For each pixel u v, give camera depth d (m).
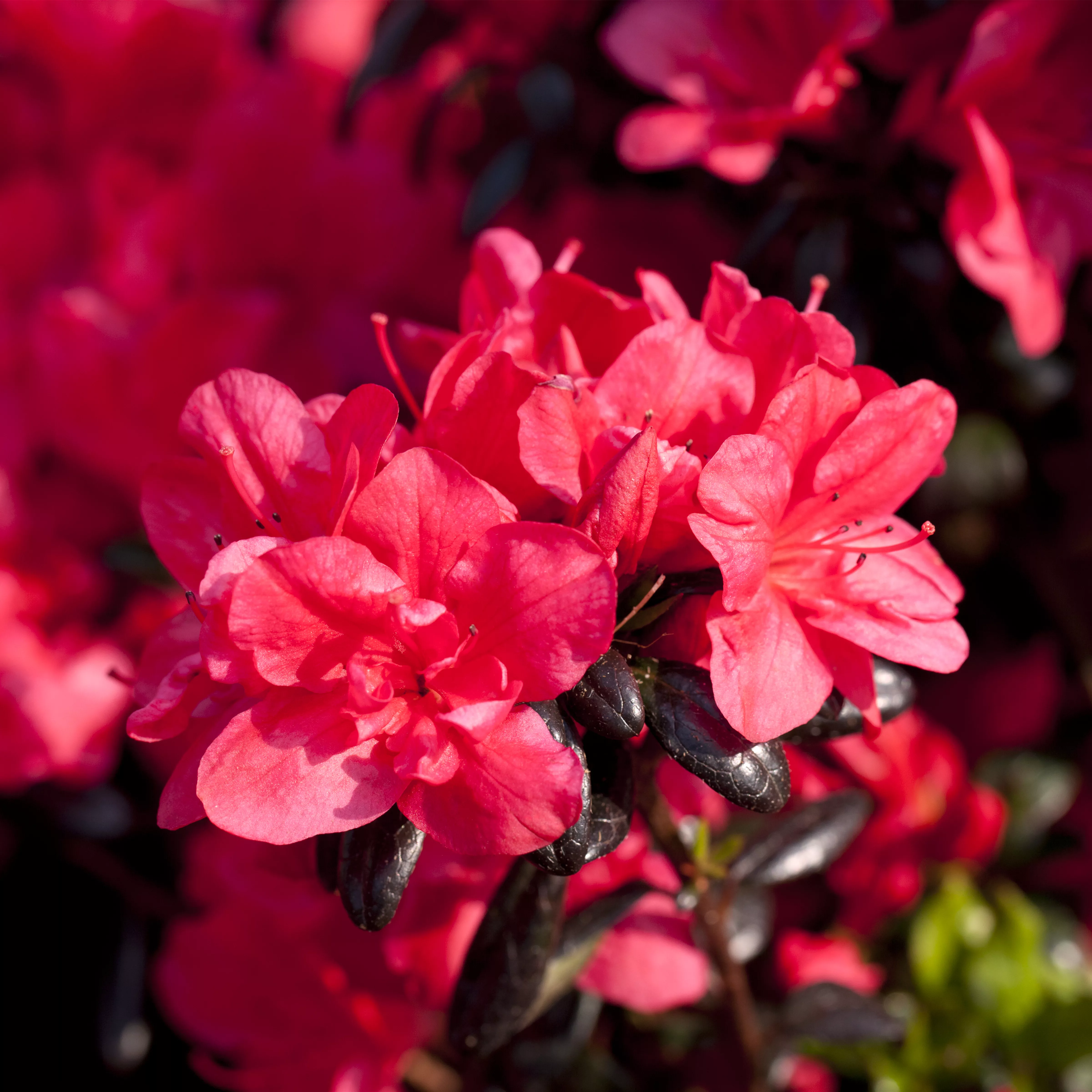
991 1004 0.46
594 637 0.34
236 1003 0.43
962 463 0.45
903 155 0.43
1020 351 0.45
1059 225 0.42
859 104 0.43
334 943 0.42
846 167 0.43
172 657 0.36
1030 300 0.42
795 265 0.43
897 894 0.45
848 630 0.36
